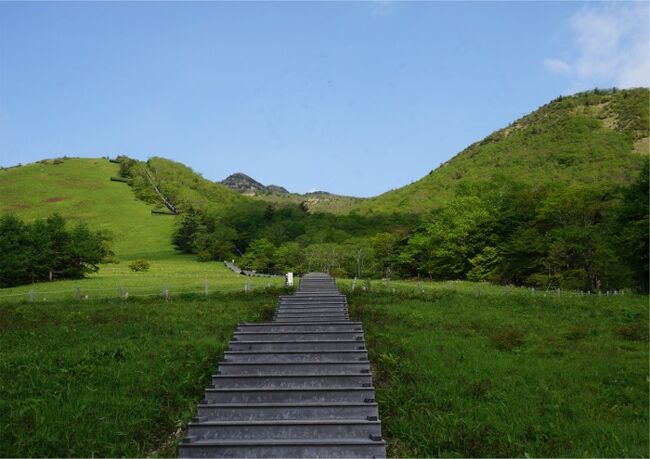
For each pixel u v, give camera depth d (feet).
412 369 38.55
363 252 251.19
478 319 63.93
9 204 535.60
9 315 70.95
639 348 47.75
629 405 31.86
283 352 37.88
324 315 62.28
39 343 50.14
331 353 37.83
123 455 26.09
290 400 30.66
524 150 522.06
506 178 246.88
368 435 26.50
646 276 129.18
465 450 25.76
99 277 198.08
